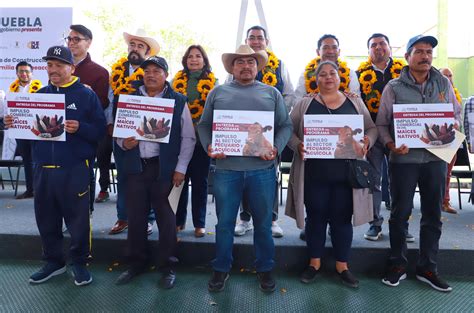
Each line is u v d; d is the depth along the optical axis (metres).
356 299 2.50
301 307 2.40
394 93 2.66
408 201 2.62
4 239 3.09
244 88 2.57
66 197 2.56
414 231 3.39
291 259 2.95
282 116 2.59
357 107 2.68
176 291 2.59
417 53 2.54
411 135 2.53
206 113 2.61
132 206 2.66
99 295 2.52
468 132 4.04
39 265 2.99
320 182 2.63
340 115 2.58
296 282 2.75
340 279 2.76
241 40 5.20
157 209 2.67
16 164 4.63
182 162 2.69
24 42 5.16
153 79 2.62
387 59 3.27
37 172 2.58
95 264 3.03
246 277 2.84
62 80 2.57
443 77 2.65
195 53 3.25
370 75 3.18
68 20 5.11
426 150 2.57
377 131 2.73
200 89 3.13
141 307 2.37
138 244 2.71
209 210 4.17
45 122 2.48
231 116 2.46
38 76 5.18
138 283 2.70
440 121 2.50
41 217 2.63
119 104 2.57
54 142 2.53
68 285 2.65
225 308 2.38
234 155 2.46
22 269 2.91
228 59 2.67
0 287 2.61
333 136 2.57
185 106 2.73
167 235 2.64
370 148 2.82
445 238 3.13
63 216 2.65
